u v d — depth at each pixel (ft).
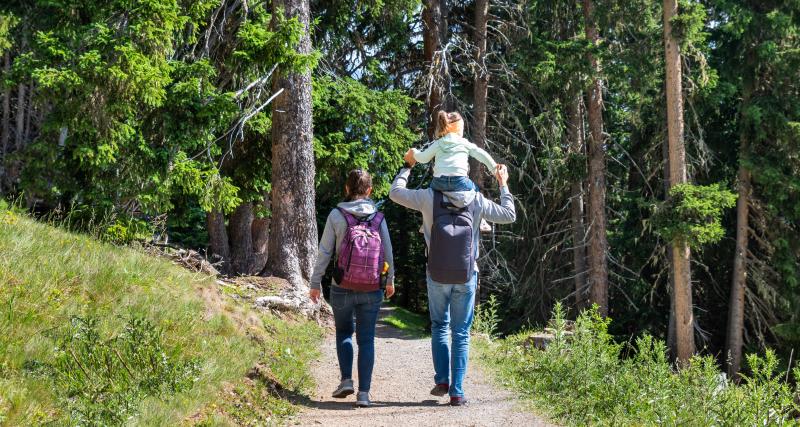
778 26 58.70
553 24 69.97
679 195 54.24
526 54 64.44
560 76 62.13
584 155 66.80
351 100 48.01
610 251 74.43
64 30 27.99
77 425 11.39
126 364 14.35
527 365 21.18
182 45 38.52
